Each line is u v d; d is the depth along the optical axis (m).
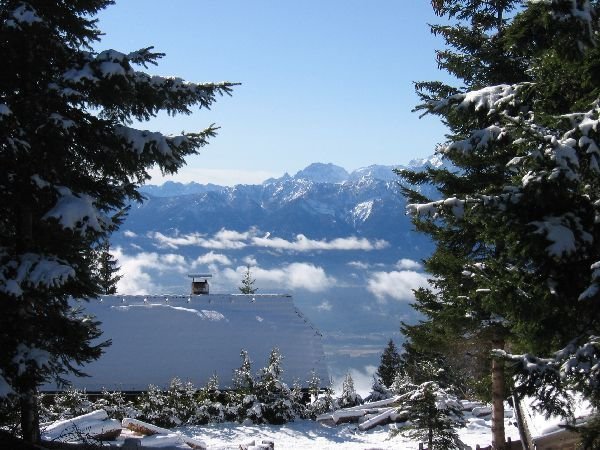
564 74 8.76
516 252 8.30
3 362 11.66
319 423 29.94
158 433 23.03
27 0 12.37
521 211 8.22
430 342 18.22
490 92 9.19
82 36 13.50
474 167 16.03
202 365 34.81
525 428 16.83
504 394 16.92
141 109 13.45
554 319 8.62
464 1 16.27
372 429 28.45
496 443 16.91
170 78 13.09
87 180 13.45
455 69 16.30
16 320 12.01
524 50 9.20
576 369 7.67
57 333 12.74
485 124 10.07
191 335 36.44
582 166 7.91
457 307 16.23
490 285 8.52
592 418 8.92
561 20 7.78
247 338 36.91
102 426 20.23
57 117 11.81
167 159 13.27
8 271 11.77
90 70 11.99
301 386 34.47
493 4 16.22
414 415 20.12
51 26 12.85
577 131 7.74
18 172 11.80
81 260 13.47
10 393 11.23
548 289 8.27
